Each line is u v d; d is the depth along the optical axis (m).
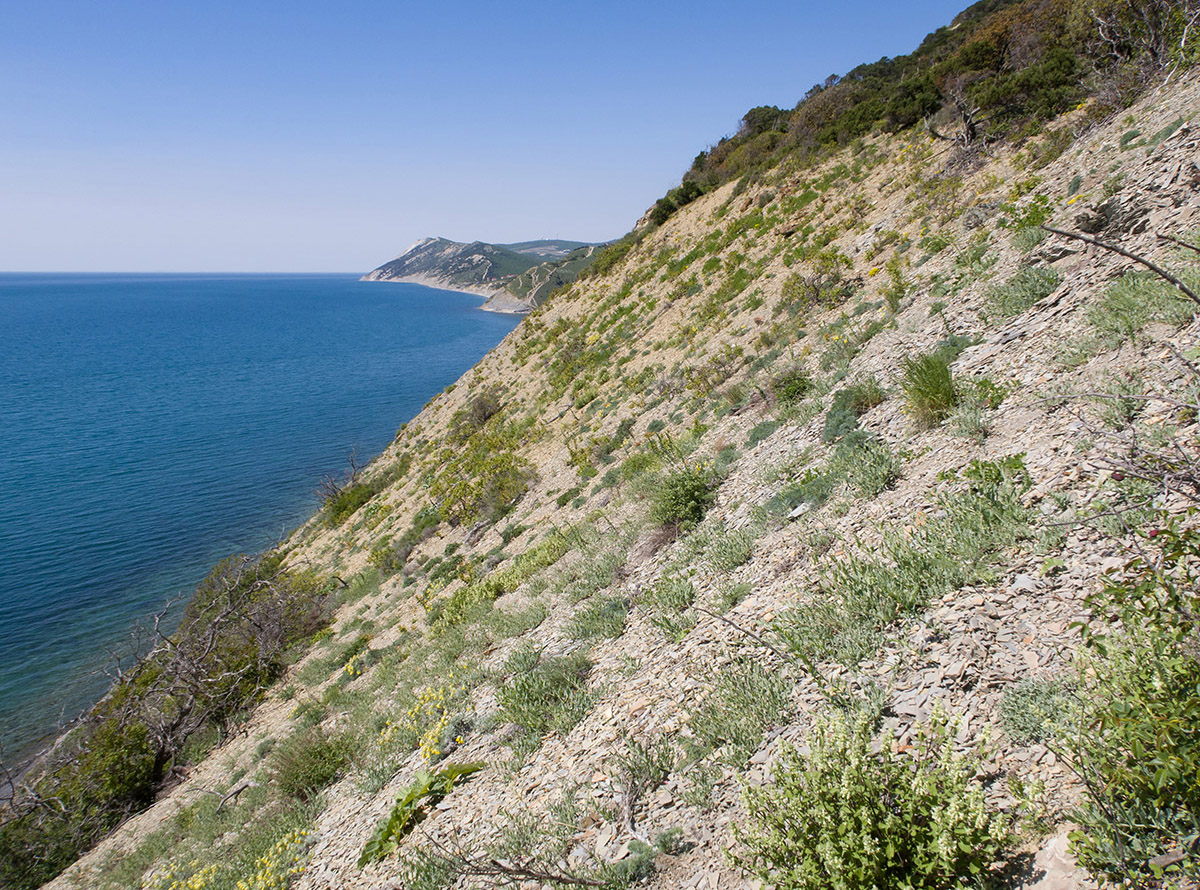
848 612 4.88
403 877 5.34
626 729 5.50
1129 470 2.84
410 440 38.66
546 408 26.48
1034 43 22.59
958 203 15.52
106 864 12.12
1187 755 2.24
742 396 13.80
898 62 39.53
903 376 8.98
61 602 31.38
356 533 29.77
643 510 11.46
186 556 36.56
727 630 6.05
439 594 15.87
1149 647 2.61
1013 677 3.52
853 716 3.78
